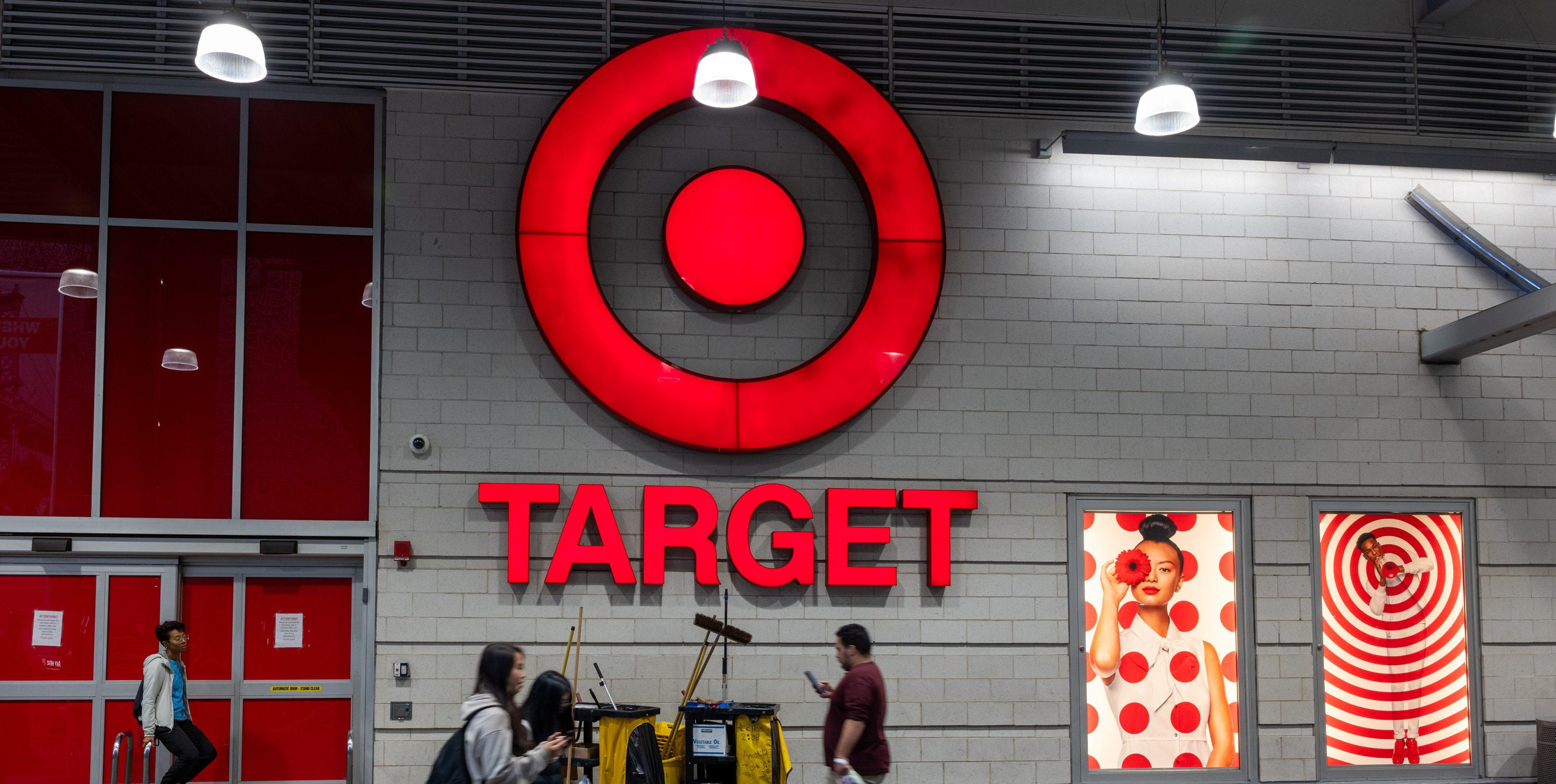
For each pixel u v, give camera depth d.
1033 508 9.38
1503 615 9.71
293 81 9.23
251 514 8.81
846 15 9.84
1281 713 9.38
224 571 8.95
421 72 9.26
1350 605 9.59
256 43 7.14
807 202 9.52
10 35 8.96
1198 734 9.30
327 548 8.79
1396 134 10.23
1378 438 9.76
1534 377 10.00
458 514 8.91
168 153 9.08
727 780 7.64
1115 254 9.71
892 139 9.36
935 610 9.20
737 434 9.03
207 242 9.05
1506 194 10.27
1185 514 9.53
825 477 9.24
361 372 9.05
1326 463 9.68
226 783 8.75
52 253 8.89
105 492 8.71
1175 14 10.14
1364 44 10.31
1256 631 9.44
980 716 9.12
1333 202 9.99
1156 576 9.44
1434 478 9.77
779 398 9.10
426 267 9.11
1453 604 9.69
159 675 7.98
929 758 9.04
